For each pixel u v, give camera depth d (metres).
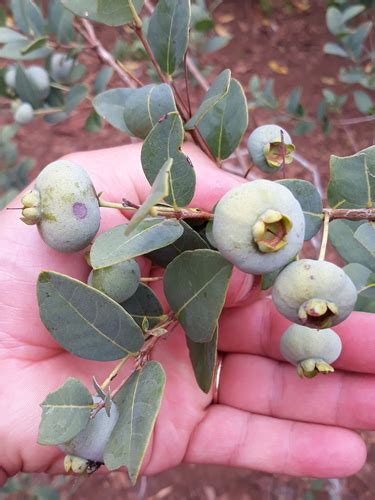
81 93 0.21
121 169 0.16
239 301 0.17
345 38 0.27
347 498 0.32
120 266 0.12
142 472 0.17
